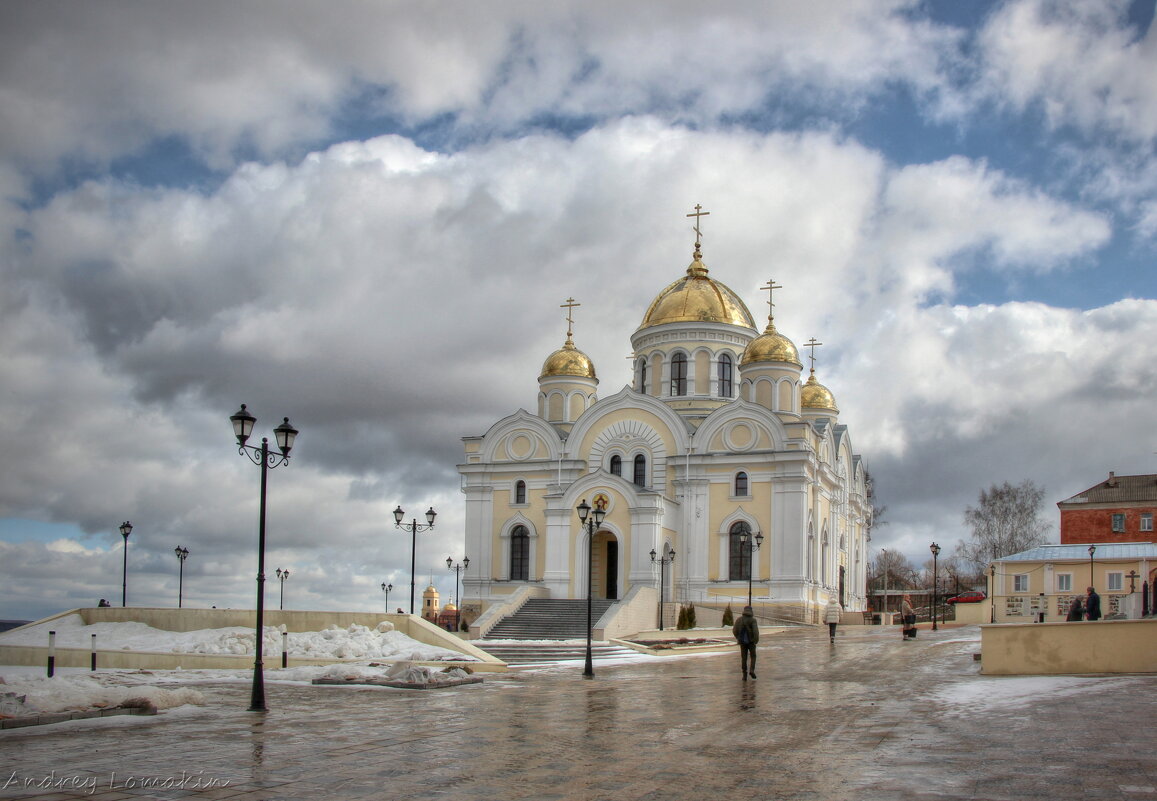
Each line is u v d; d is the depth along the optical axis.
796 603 61.06
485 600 67.88
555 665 34.78
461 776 13.56
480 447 71.06
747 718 19.42
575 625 51.62
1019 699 20.69
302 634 35.06
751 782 13.04
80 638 37.59
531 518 68.12
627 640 46.34
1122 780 12.59
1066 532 71.88
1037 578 62.72
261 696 20.69
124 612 40.19
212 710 20.64
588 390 72.62
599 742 16.42
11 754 15.09
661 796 12.30
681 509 64.81
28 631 39.59
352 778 13.41
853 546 81.06
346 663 30.81
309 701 22.44
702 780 13.21
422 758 14.91
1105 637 25.61
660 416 66.56
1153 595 50.09
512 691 25.03
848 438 78.69
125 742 16.28
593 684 27.12
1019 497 93.81
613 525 61.66
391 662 31.08
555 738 16.86
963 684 24.59
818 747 15.73
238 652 32.94
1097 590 60.84
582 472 67.50
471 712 20.47
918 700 21.75
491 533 69.00
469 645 34.47
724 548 63.53
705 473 64.81
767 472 63.38
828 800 11.91
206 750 15.52
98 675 26.83
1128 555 60.88
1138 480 72.75
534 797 12.28
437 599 99.25
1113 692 21.09
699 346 71.06
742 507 63.53
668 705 21.78
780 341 68.75
